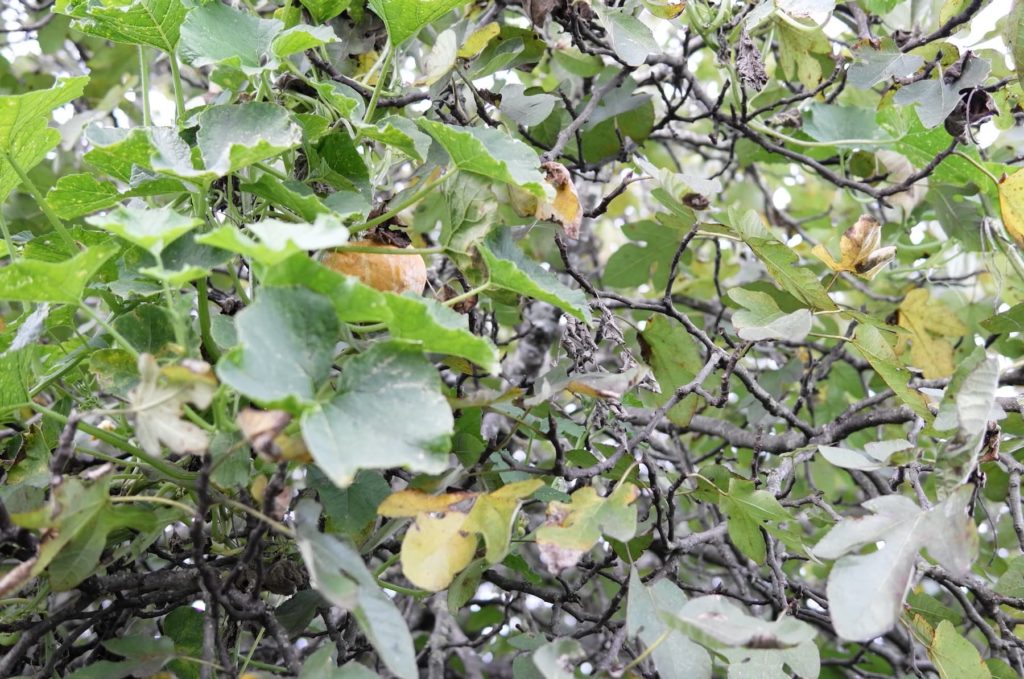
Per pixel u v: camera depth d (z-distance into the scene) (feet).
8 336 9.55
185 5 9.26
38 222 12.10
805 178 16.44
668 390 10.75
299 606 9.59
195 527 8.50
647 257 12.24
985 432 8.93
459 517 8.91
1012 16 10.16
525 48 11.01
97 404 9.71
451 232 9.36
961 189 11.64
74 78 9.00
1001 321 11.01
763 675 9.04
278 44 9.02
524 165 9.07
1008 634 9.96
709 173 17.48
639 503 12.80
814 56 11.53
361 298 8.27
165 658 8.92
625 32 10.33
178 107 9.43
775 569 10.01
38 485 9.20
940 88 10.44
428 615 13.93
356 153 9.43
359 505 9.36
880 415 10.85
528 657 9.54
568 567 8.72
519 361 12.53
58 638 10.07
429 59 10.10
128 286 9.02
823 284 10.37
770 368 13.02
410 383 8.24
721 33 11.09
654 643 8.61
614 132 11.84
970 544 8.61
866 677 11.76
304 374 8.16
